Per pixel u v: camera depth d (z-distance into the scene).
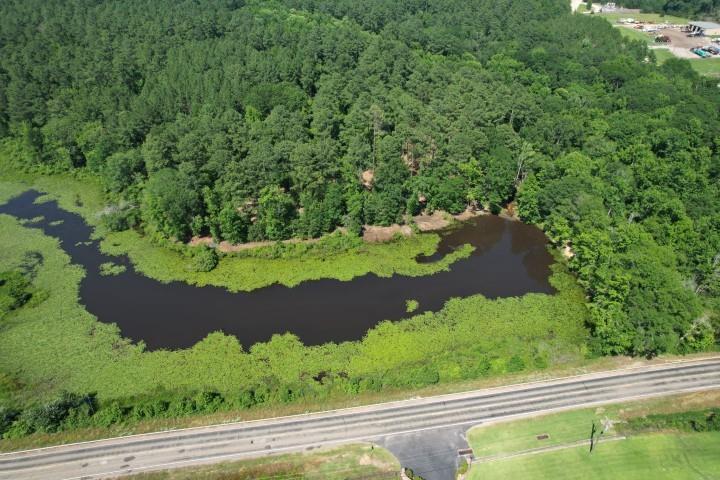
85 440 87.62
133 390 97.50
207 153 143.12
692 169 150.50
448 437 87.94
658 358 103.00
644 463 84.50
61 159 174.00
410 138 154.88
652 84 197.12
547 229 146.62
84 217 152.38
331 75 189.50
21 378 99.75
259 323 114.19
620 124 170.00
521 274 131.00
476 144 151.88
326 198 138.75
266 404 93.69
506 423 90.19
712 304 109.56
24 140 174.88
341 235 140.88
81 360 103.81
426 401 94.19
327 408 93.06
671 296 99.50
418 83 185.88
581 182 140.25
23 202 159.62
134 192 152.12
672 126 169.00
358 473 82.50
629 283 104.19
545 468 83.56
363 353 105.94
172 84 174.00
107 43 197.25
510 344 108.00
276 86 176.25
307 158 136.88
